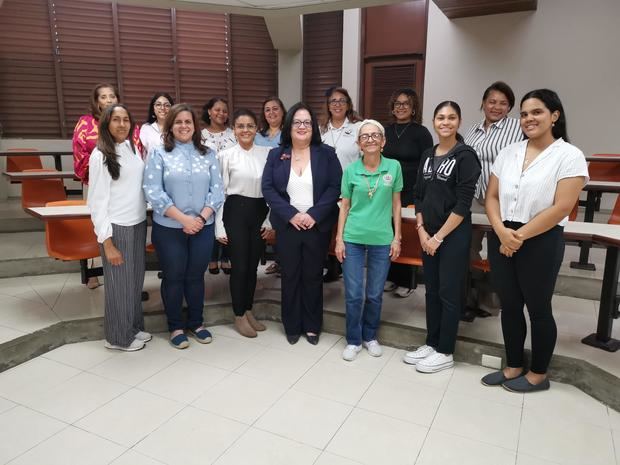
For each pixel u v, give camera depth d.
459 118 2.36
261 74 6.17
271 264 4.04
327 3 3.84
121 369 2.53
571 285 3.30
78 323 2.83
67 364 2.57
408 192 3.15
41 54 5.51
